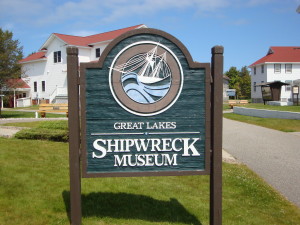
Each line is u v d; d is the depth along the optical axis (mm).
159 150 3898
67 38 36438
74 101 3727
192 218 4594
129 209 4738
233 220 4695
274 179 6992
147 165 3902
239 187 6262
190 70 3891
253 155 9375
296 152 9789
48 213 4395
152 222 4328
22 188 5180
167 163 3922
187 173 3922
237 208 5199
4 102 36375
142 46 3844
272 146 10805
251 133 13898
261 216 4953
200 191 5898
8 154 7207
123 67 3832
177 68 3871
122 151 3869
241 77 70500
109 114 3844
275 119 18531
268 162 8523
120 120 3857
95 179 6035
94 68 3805
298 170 7707
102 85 3824
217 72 3836
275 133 13883
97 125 3834
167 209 4840
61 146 8664
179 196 5484
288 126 15836
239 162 8469
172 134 3906
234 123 18203
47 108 19547
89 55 36375
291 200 5777
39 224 4051
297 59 39844
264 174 7379
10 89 21516
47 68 38062
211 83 3904
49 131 9625
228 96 59750
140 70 3854
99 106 3830
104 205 4824
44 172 6102
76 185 3777
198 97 3904
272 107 25750
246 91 67125
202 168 3959
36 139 9602
